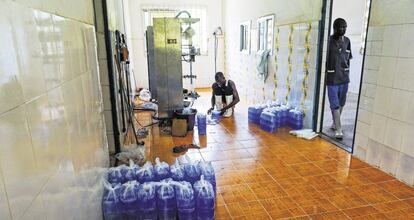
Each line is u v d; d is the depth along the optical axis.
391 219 1.97
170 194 1.88
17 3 0.83
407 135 2.38
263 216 2.01
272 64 4.71
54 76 1.13
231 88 4.55
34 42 0.95
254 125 4.16
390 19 2.47
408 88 2.34
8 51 0.76
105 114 2.88
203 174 2.11
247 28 5.79
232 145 3.36
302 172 2.65
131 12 6.82
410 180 2.38
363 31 5.61
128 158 2.86
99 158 1.92
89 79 1.80
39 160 0.92
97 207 1.73
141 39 7.01
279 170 2.69
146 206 1.85
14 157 0.75
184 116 3.83
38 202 0.89
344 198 2.22
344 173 2.62
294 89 4.09
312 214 2.03
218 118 4.52
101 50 2.75
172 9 6.97
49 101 1.05
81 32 1.67
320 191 2.32
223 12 7.28
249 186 2.40
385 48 2.53
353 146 3.02
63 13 1.31
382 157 2.64
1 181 0.68
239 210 2.07
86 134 1.61
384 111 2.58
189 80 7.43
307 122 3.84
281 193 2.29
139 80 7.24
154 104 5.40
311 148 3.24
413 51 2.27
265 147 3.29
